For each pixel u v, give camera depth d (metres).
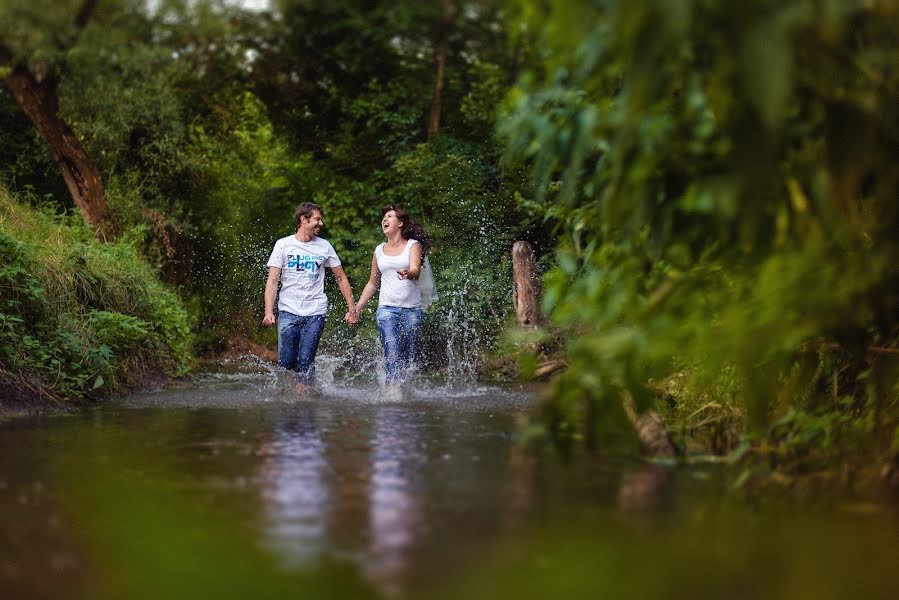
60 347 7.76
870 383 3.59
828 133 2.12
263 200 17.70
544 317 10.34
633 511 3.15
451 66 18.88
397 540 2.71
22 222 9.94
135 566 2.40
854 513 3.12
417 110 17.89
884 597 2.15
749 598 2.14
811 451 3.89
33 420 6.12
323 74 19.09
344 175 18.52
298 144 19.05
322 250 8.84
